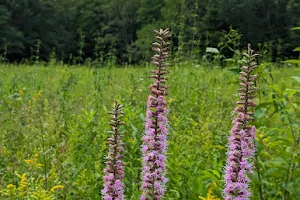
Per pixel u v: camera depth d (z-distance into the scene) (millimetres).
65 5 62906
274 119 6965
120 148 4305
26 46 53562
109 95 11039
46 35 55469
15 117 8461
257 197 5258
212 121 8023
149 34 40469
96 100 10273
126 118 6840
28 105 9844
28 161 5672
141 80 11867
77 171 5879
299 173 5039
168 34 4371
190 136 7305
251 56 4137
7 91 12211
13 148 6914
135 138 6387
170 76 11859
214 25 42719
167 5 39219
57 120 7898
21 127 7707
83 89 13070
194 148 6797
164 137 4375
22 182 5109
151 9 47500
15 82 13344
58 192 5457
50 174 5820
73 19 60906
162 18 45188
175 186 5605
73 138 6758
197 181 5363
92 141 6922
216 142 7008
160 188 4391
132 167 6113
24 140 7176
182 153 6496
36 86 13289
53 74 18047
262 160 5734
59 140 7047
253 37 44688
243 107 4055
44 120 7949
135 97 9922
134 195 5379
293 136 5090
